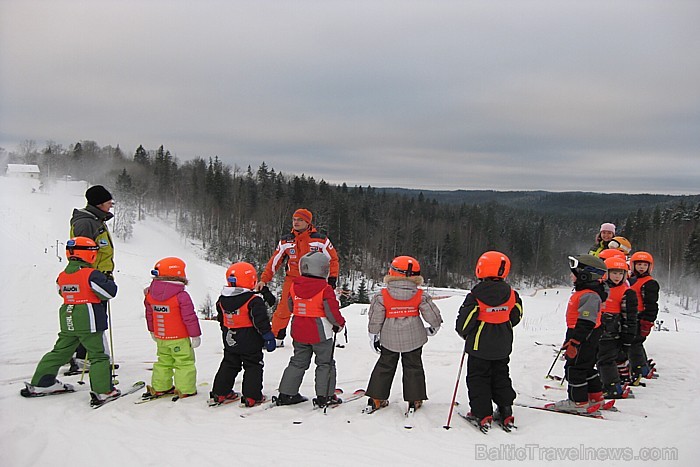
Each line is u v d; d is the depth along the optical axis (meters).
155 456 4.29
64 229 49.38
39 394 5.63
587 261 5.56
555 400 6.23
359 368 7.50
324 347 5.64
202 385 6.31
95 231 6.24
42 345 7.82
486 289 5.15
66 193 72.00
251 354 5.63
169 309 5.64
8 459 4.17
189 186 81.31
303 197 76.44
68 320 5.49
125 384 6.23
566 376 5.70
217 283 36.72
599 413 5.53
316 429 4.96
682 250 55.19
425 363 8.09
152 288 5.69
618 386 6.28
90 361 5.52
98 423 4.95
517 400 6.15
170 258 5.80
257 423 5.10
